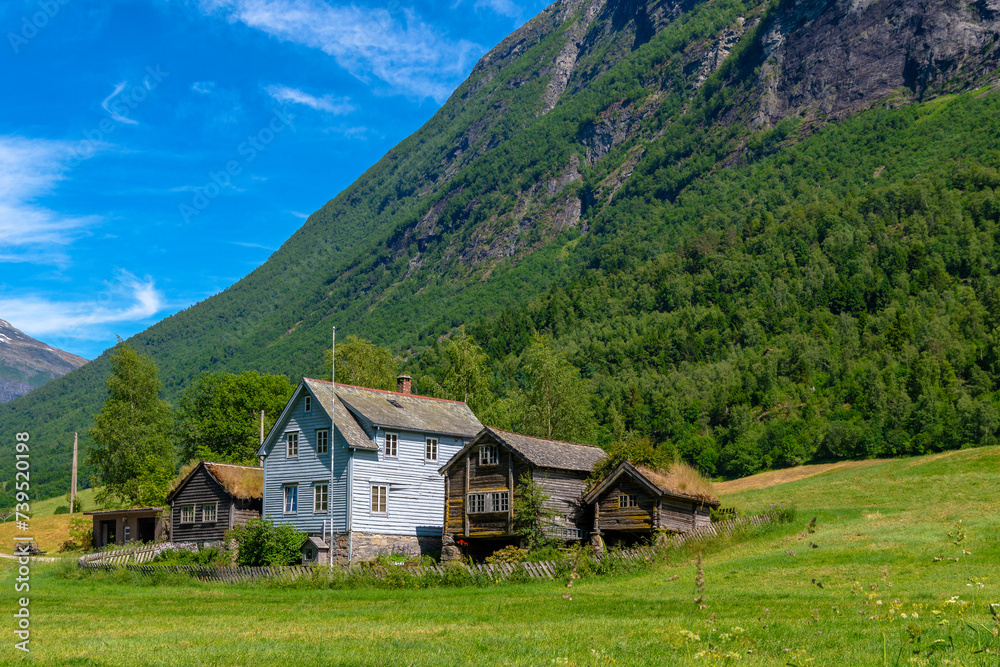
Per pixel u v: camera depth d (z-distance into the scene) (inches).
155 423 3484.3
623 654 758.5
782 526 1975.9
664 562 1718.8
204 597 1536.7
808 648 748.6
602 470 2082.9
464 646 845.8
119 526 2832.2
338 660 775.7
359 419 2224.4
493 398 3644.2
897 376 7559.1
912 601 1035.9
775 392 7588.6
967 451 3174.2
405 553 2196.1
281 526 2100.1
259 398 3567.9
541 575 1644.9
